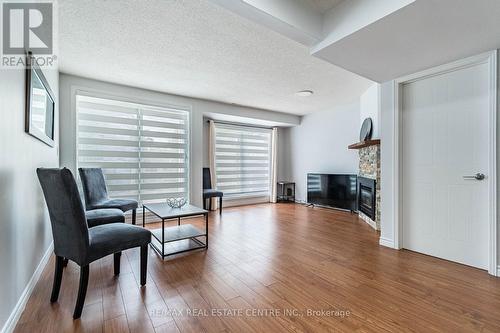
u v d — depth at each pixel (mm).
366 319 1521
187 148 4590
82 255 1523
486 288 1898
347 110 5176
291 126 6555
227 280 2033
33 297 1749
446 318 1533
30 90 1729
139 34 2305
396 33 1831
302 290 1876
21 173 1621
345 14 1885
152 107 4164
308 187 5887
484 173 2211
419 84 2662
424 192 2639
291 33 1955
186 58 2832
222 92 4211
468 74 2299
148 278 2062
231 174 5871
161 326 1444
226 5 1607
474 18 1633
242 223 4066
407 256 2582
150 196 4211
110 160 3844
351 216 4645
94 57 2805
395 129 2799
